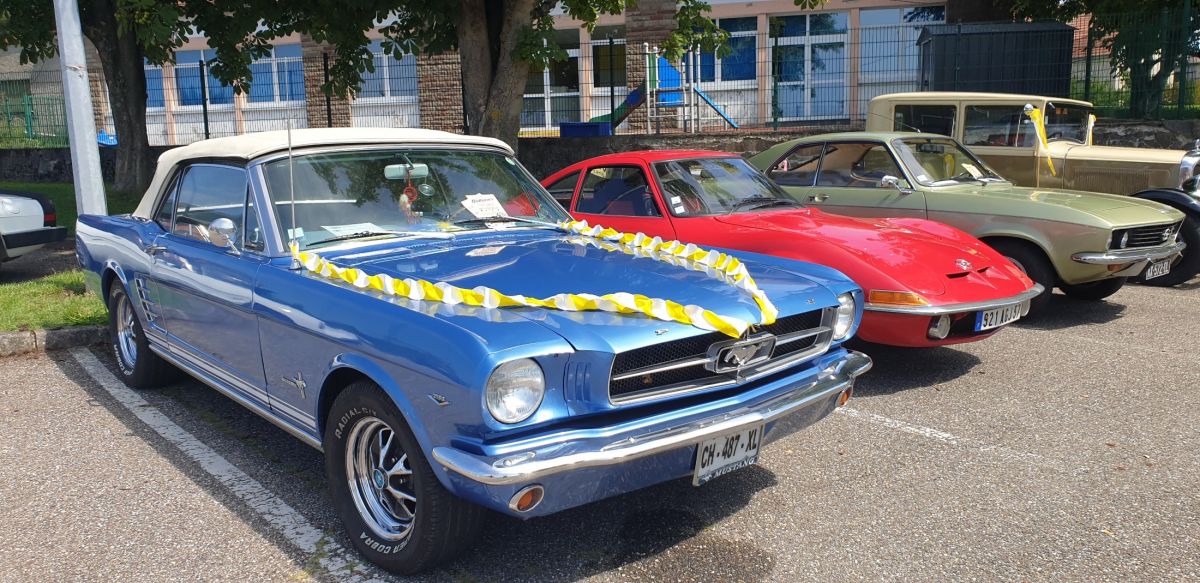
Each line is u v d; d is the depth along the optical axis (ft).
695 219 20.20
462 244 13.16
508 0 36.29
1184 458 13.92
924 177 24.79
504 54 36.83
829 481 13.23
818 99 55.21
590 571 10.61
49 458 14.28
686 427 9.78
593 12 42.52
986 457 14.08
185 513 12.27
